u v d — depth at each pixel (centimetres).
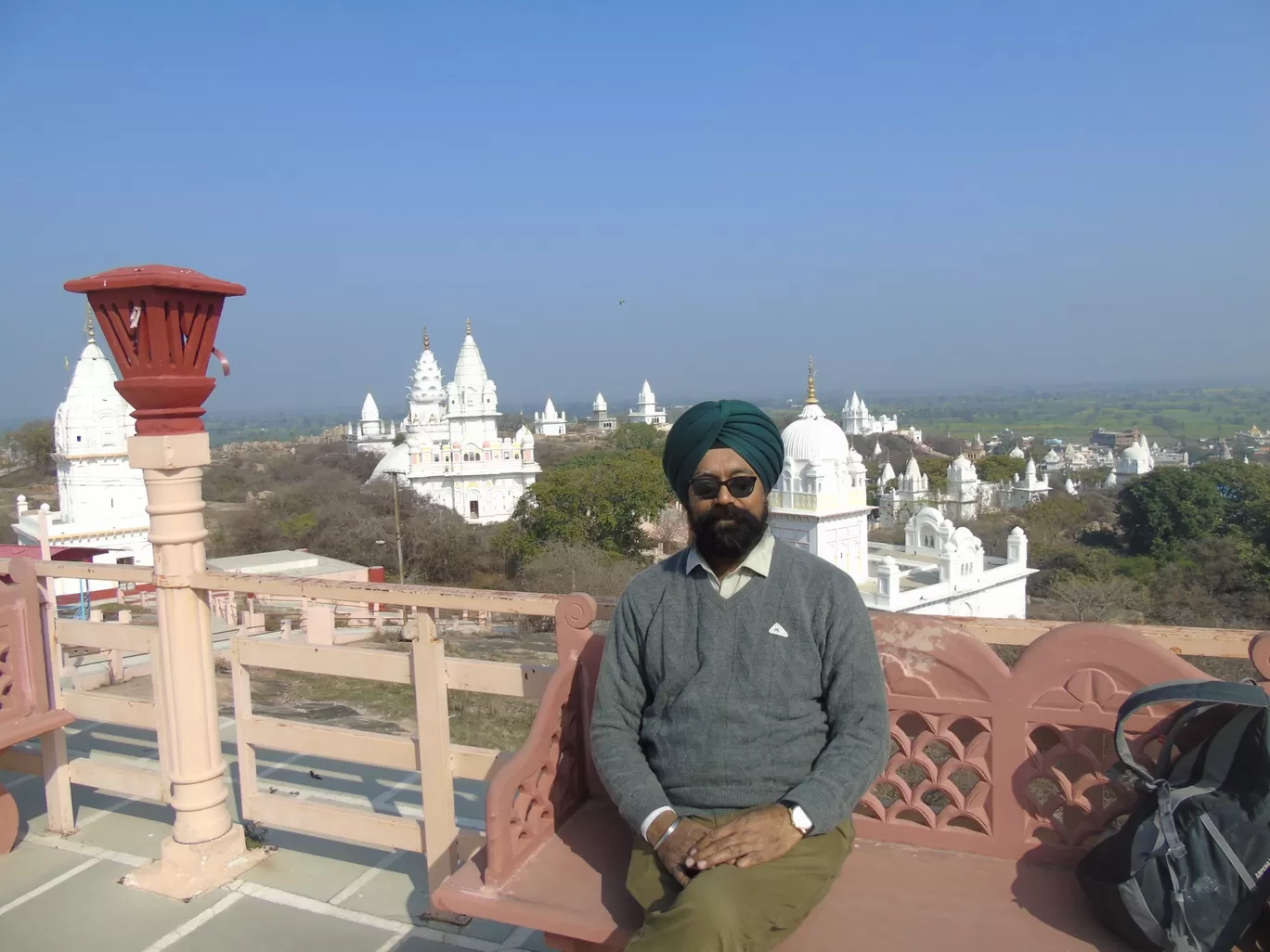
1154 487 5588
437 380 7431
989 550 5488
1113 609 3972
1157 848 226
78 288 386
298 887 418
